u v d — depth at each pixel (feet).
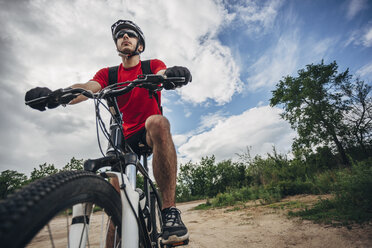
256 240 7.73
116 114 4.15
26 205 1.78
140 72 6.02
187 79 3.74
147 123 4.63
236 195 27.84
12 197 1.86
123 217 3.08
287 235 7.69
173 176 4.56
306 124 82.48
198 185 93.76
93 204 3.08
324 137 73.67
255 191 27.99
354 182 9.82
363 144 59.77
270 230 8.75
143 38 6.06
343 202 10.04
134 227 3.01
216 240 8.50
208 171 83.66
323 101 80.43
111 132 4.09
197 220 14.97
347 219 8.07
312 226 8.19
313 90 82.89
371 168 10.44
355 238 6.33
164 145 4.43
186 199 91.20
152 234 4.95
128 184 3.36
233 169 78.74
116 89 3.87
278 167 38.24
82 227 2.82
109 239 3.92
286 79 94.94
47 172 76.79
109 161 3.73
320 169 46.70
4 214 1.62
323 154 60.13
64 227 2.49
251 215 13.24
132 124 5.45
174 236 4.10
